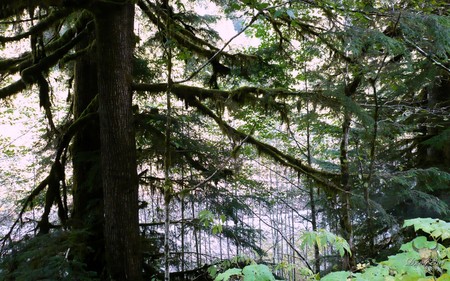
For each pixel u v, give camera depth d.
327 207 7.88
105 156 6.01
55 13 6.58
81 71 8.38
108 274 5.97
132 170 6.06
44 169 10.19
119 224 5.95
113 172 5.95
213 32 8.81
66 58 7.44
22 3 5.26
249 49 9.71
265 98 6.49
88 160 7.39
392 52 5.12
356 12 4.87
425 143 7.67
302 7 6.13
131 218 6.04
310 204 9.16
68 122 8.57
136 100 8.83
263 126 9.46
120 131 5.94
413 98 7.77
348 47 5.08
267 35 9.36
